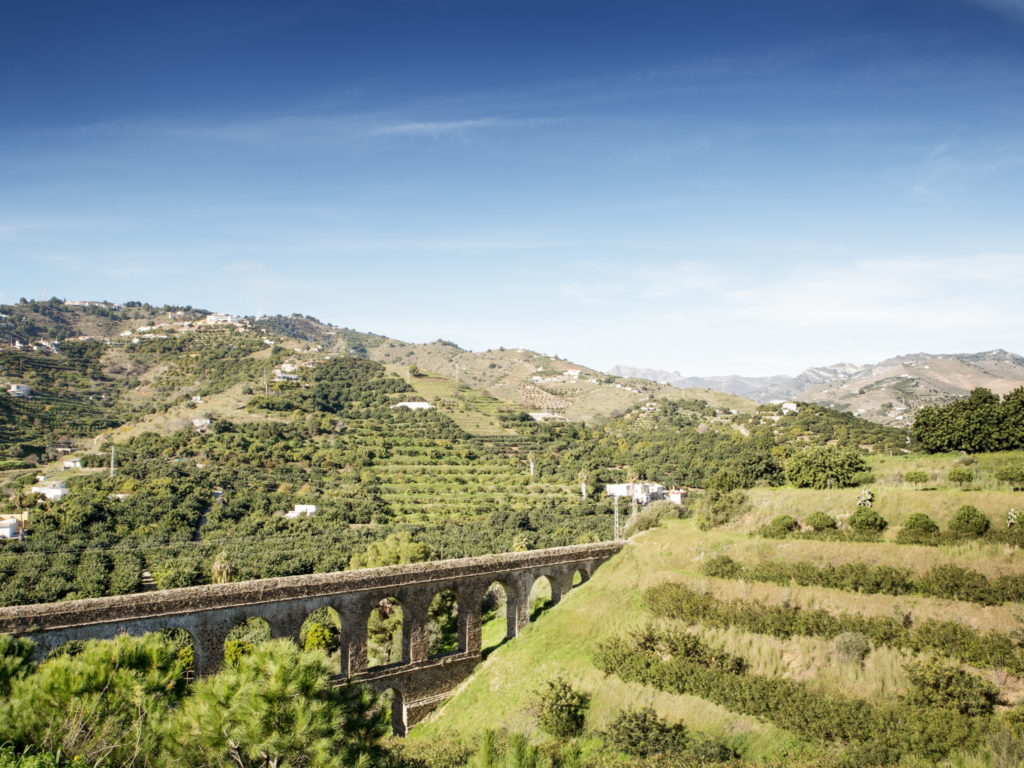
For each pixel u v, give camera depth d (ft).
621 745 108.17
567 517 322.14
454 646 188.34
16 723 52.60
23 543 230.07
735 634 127.34
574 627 150.92
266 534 271.90
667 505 222.07
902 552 132.16
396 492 353.51
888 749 90.94
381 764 66.28
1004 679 98.22
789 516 162.50
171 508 279.90
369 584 137.80
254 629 200.54
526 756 68.13
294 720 55.21
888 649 110.63
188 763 54.03
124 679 57.82
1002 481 159.02
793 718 101.91
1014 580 112.88
